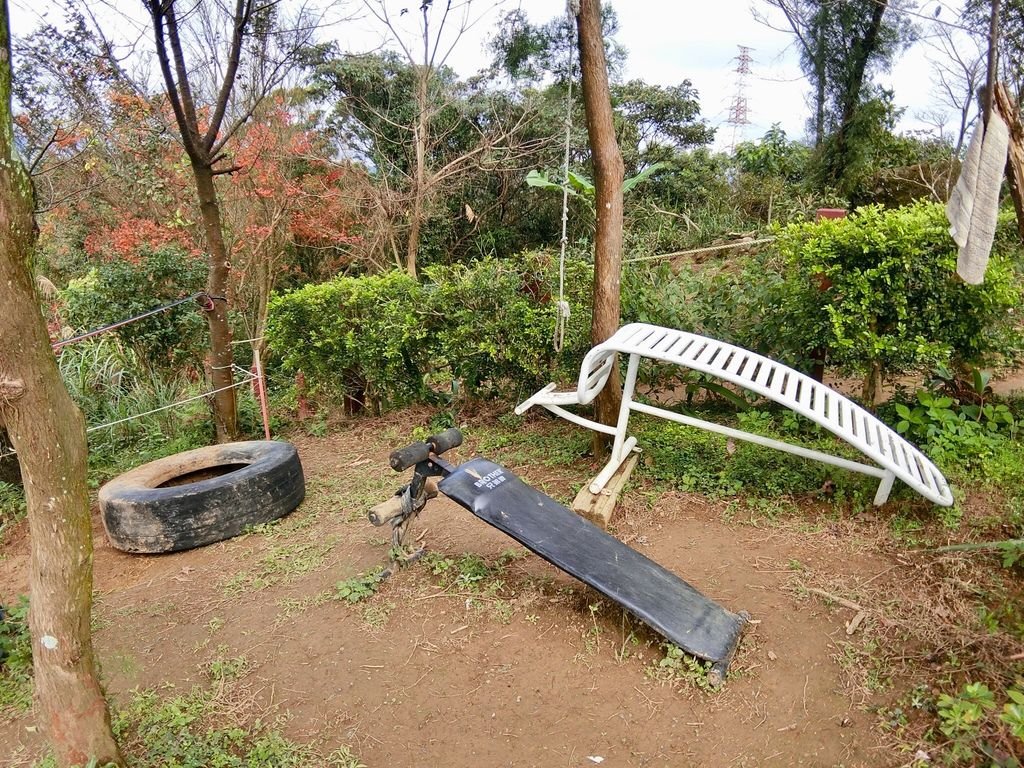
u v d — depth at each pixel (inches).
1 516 184.4
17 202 61.4
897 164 485.7
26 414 66.2
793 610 114.3
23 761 91.9
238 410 250.1
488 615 117.0
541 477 179.5
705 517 149.2
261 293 431.8
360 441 228.4
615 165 165.9
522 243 576.1
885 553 128.8
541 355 212.1
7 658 112.7
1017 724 74.9
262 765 87.6
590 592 121.5
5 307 62.7
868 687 95.6
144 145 374.0
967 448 154.4
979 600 111.3
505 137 517.0
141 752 90.1
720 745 88.6
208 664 109.5
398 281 243.3
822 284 180.9
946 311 169.9
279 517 165.6
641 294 223.3
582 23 157.6
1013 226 206.2
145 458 223.1
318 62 468.1
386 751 90.4
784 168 554.9
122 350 265.4
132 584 141.6
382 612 119.9
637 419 205.8
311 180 472.7
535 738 91.4
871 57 475.8
